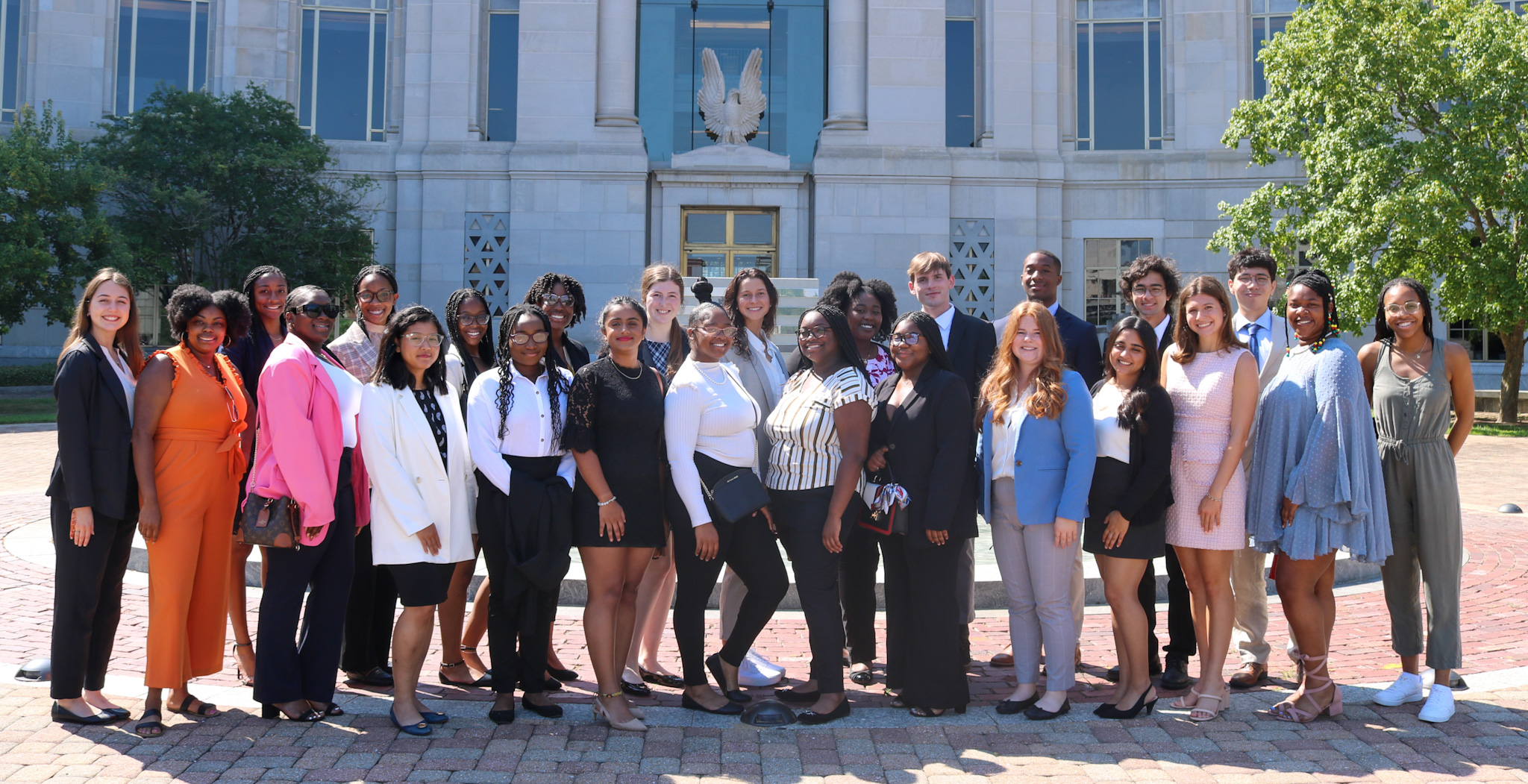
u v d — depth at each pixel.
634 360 4.93
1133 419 4.88
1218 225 27.80
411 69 27.62
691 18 29.33
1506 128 20.48
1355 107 21.34
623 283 26.95
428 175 27.16
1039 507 4.97
